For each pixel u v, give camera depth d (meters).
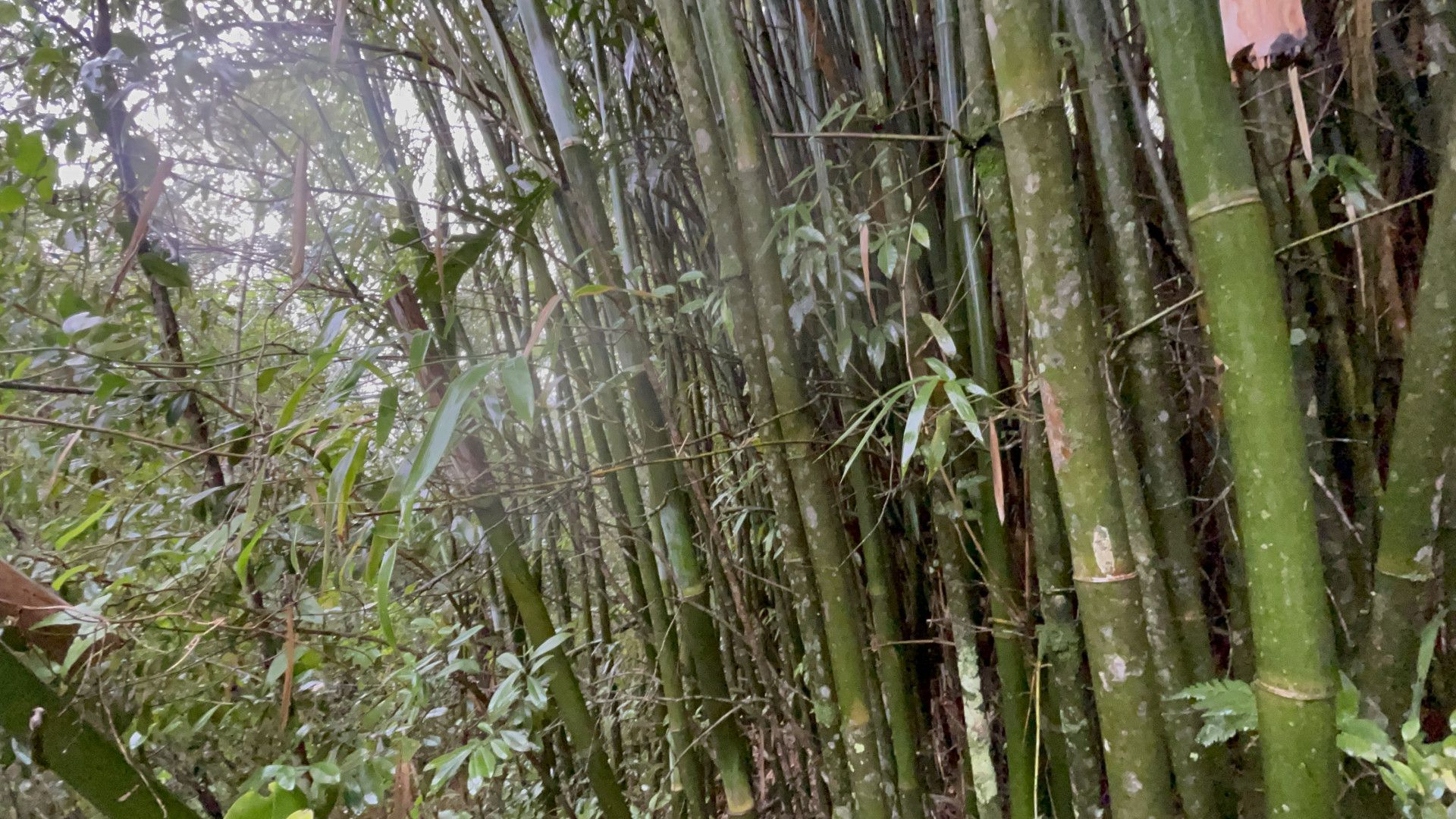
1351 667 0.84
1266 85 0.88
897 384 1.15
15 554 1.01
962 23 0.81
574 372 1.18
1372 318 0.91
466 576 1.40
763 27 1.25
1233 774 0.89
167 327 1.19
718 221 0.87
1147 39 0.53
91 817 1.32
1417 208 0.93
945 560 1.08
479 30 1.33
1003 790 1.38
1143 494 0.84
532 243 1.08
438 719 1.35
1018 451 1.07
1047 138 0.55
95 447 1.09
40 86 0.96
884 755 1.26
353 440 0.88
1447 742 0.55
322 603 1.13
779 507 0.98
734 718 1.28
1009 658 1.01
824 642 1.04
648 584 1.40
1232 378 0.51
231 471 1.24
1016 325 0.81
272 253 1.18
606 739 1.64
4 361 1.00
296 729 1.14
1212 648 1.11
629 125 1.36
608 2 1.28
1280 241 0.88
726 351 1.32
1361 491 0.90
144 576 1.08
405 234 1.03
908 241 0.90
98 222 1.14
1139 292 0.80
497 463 1.16
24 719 0.76
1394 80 0.92
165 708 1.10
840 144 1.21
